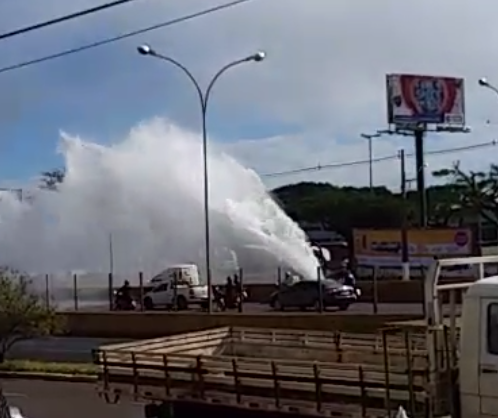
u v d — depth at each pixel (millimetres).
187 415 11953
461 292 10336
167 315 32875
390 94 72625
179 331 32219
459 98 74812
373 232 56094
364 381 10141
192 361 11750
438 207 80000
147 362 12211
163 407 12164
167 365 11938
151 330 33375
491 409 9609
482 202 73688
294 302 40281
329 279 44344
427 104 73438
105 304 49219
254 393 11070
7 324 27031
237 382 11219
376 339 12992
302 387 10656
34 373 24578
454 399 9883
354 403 10219
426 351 10031
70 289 55031
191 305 42969
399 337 12336
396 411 9883
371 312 34219
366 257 56281
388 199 91938
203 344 14570
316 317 28031
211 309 35844
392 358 11844
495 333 9586
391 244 55500
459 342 9992
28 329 27344
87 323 35594
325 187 101688
